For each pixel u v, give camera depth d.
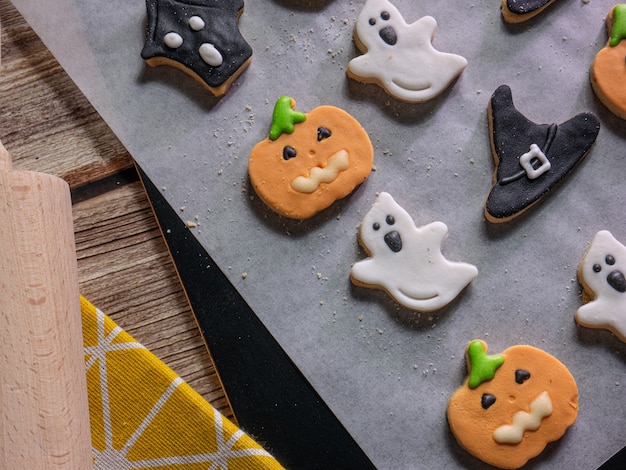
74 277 0.24
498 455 0.31
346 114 0.33
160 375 0.31
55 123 0.34
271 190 0.33
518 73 0.34
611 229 0.33
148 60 0.33
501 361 0.32
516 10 0.34
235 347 0.33
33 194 0.22
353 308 0.33
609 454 0.32
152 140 0.34
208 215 0.33
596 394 0.32
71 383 0.22
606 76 0.33
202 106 0.34
